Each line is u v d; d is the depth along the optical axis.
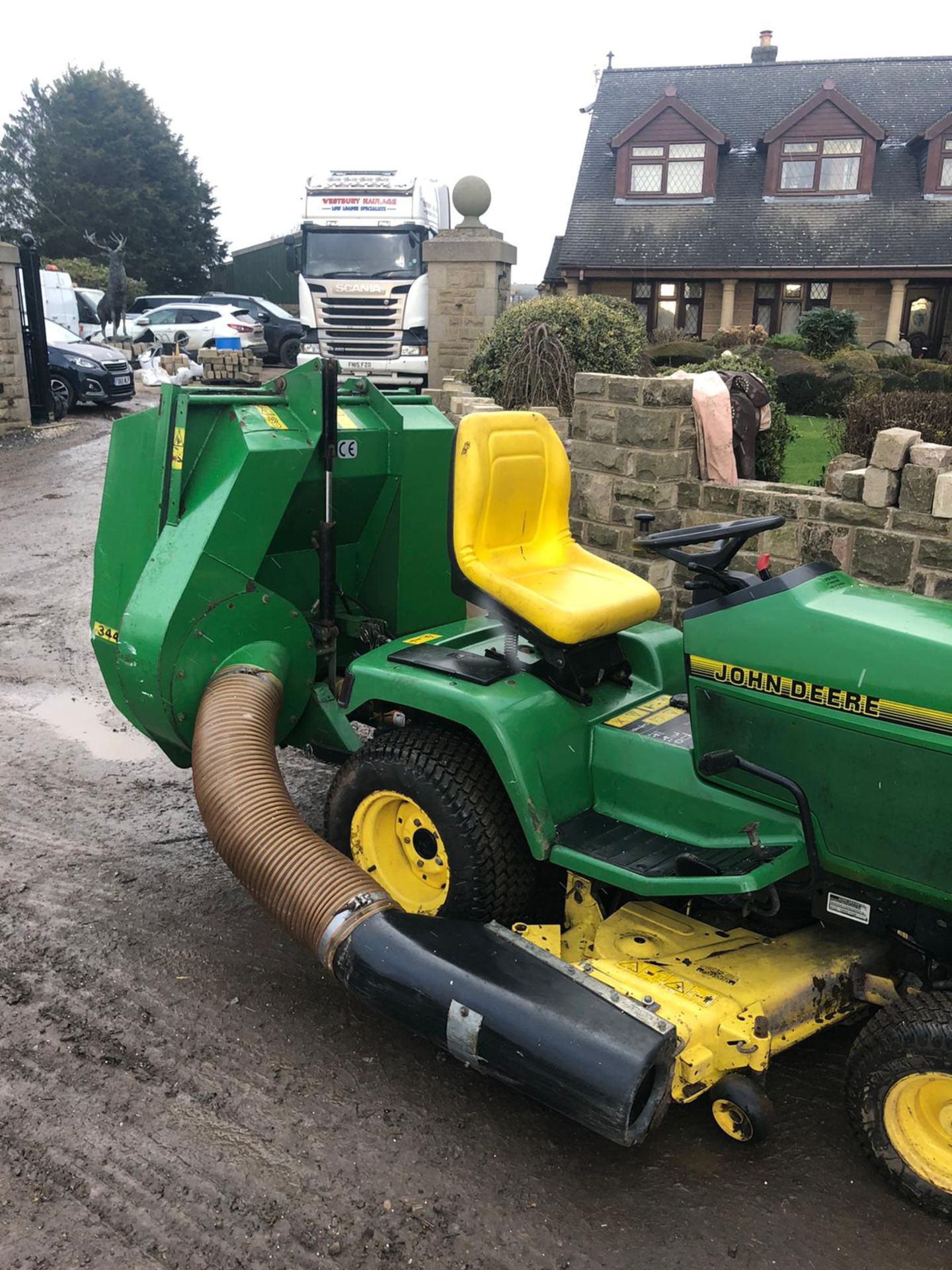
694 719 3.05
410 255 15.89
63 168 48.38
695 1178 2.75
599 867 3.02
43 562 8.88
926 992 2.72
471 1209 2.62
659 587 6.39
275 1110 2.94
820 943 3.11
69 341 18.27
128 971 3.56
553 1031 2.60
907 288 25.19
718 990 2.85
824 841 2.82
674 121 26.02
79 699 6.10
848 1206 2.66
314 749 4.34
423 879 3.62
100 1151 2.77
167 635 3.71
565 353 10.23
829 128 25.38
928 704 2.54
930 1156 2.62
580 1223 2.59
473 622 4.16
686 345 17.78
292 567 4.30
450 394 7.93
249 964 3.63
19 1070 3.06
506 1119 2.94
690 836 3.13
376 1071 3.12
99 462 13.45
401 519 4.44
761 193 26.16
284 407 3.97
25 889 4.08
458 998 2.76
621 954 3.11
